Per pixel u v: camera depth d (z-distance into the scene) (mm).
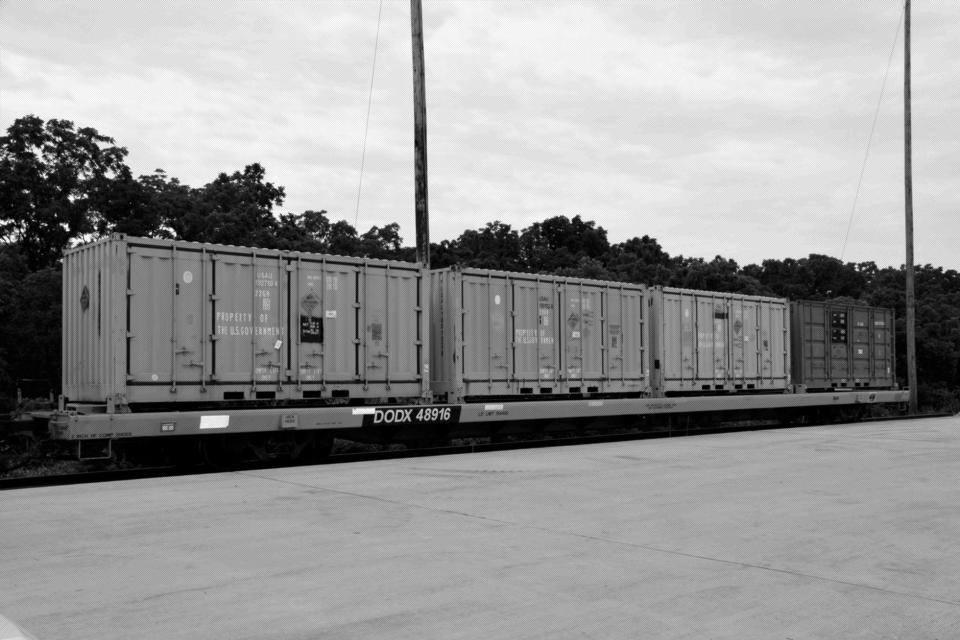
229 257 14062
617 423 20297
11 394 21781
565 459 15031
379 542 7898
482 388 17344
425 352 16516
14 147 29812
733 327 23234
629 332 20250
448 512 9523
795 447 17344
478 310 17422
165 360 13297
